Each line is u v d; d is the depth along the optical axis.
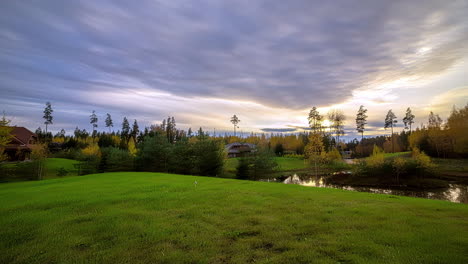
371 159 40.84
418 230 6.37
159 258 4.99
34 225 7.30
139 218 7.95
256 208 9.16
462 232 6.17
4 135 30.58
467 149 48.38
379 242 5.57
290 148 112.38
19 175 33.78
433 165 36.72
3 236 6.40
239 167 42.47
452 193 27.97
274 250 5.35
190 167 38.88
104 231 6.70
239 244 5.69
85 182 18.95
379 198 11.27
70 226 7.17
